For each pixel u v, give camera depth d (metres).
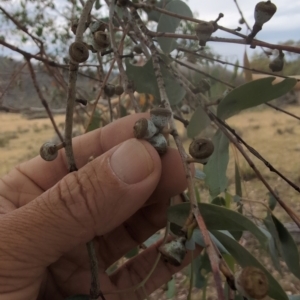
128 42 0.39
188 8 0.22
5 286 0.13
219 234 0.15
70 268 0.18
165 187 0.16
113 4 0.16
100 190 0.12
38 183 0.19
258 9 0.12
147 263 0.20
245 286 0.08
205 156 0.10
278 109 0.18
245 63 0.23
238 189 0.22
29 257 0.13
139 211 0.19
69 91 0.11
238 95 0.16
